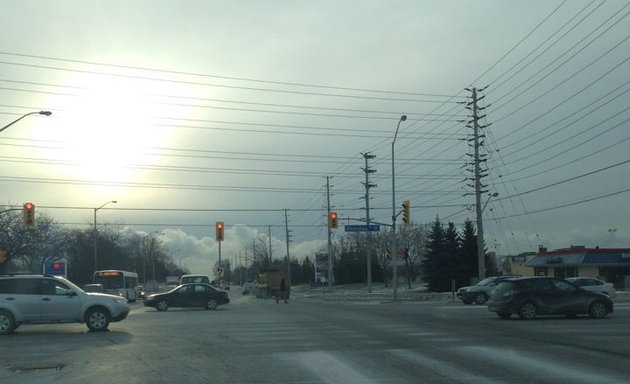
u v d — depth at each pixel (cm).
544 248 7781
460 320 2269
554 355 1307
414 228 9744
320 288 10344
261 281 6294
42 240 6556
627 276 6153
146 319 2591
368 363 1227
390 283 10900
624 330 1822
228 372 1145
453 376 1075
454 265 7125
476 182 4809
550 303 2273
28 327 2250
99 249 9281
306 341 1620
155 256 13600
